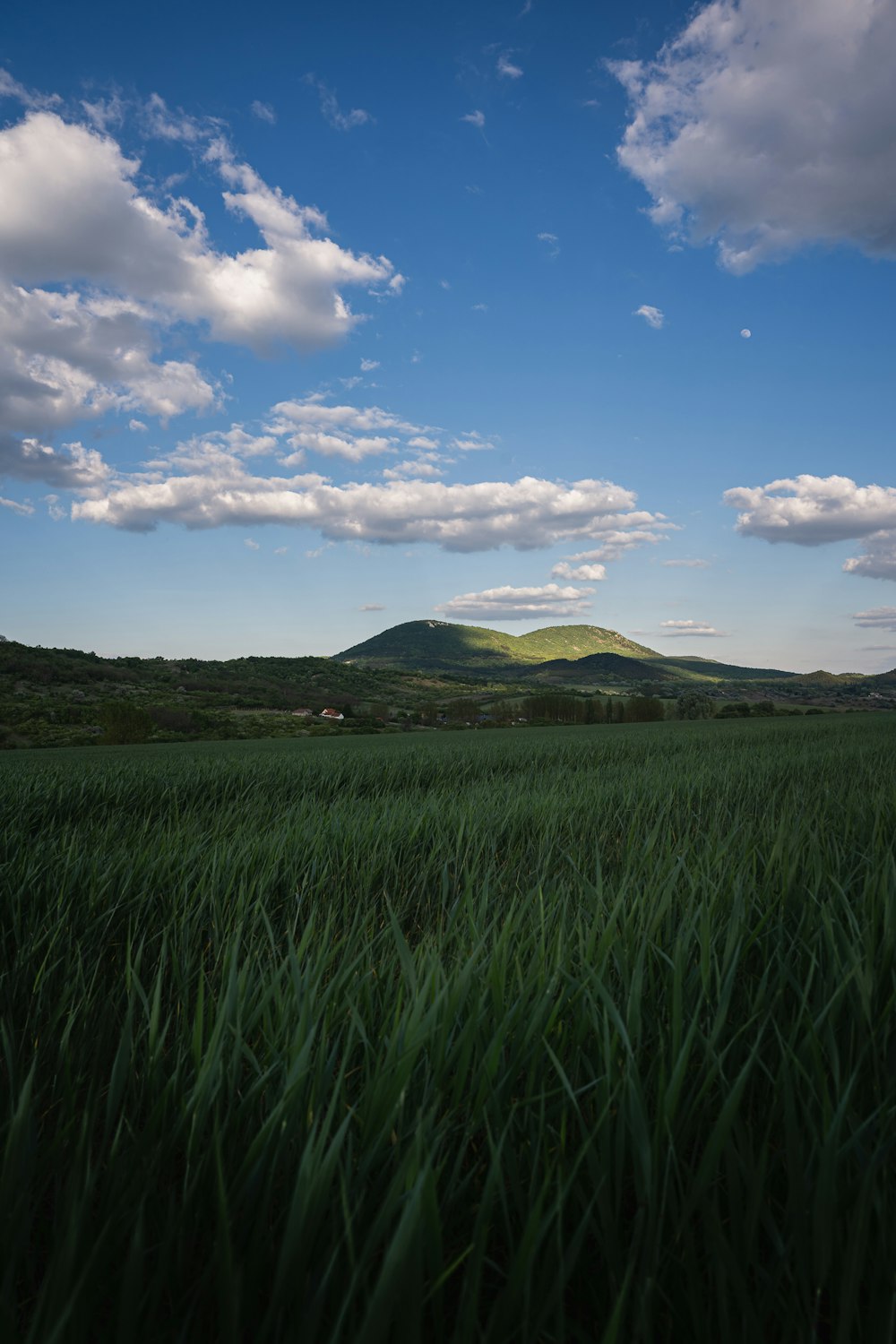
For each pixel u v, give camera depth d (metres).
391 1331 0.98
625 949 2.05
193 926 3.08
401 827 5.06
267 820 6.58
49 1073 1.85
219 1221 1.00
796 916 2.54
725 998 1.53
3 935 2.88
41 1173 1.33
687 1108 1.39
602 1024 1.55
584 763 12.95
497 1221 1.30
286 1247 0.97
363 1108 1.34
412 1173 1.05
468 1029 1.46
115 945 3.07
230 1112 1.34
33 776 9.26
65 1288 0.92
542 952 1.95
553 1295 0.97
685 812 6.21
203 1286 1.05
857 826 4.45
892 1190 1.21
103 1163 1.43
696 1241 1.22
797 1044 1.62
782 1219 1.29
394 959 2.20
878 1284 1.04
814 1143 1.20
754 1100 1.59
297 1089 1.31
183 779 9.57
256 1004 1.87
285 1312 1.02
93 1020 2.12
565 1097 1.32
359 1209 1.13
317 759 13.12
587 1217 1.05
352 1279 0.88
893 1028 1.62
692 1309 1.04
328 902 3.60
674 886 2.72
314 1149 1.10
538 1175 1.32
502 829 5.26
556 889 3.21
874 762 10.24
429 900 3.79
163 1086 1.57
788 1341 1.02
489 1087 1.38
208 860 4.08
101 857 4.22
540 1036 1.58
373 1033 1.79
